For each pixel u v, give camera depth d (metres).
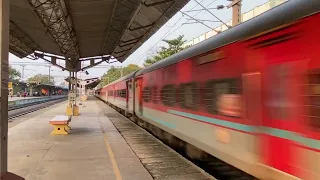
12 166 7.19
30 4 13.45
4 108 4.30
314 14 3.68
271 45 4.44
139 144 10.51
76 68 33.78
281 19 4.25
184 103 8.12
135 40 23.42
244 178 7.04
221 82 5.93
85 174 6.51
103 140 11.06
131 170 6.84
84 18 17.95
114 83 30.95
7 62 4.38
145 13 15.80
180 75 8.47
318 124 3.54
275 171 4.27
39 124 16.23
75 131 13.62
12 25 19.52
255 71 4.80
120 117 21.50
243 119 5.11
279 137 4.21
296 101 3.90
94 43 27.16
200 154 8.80
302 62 3.84
